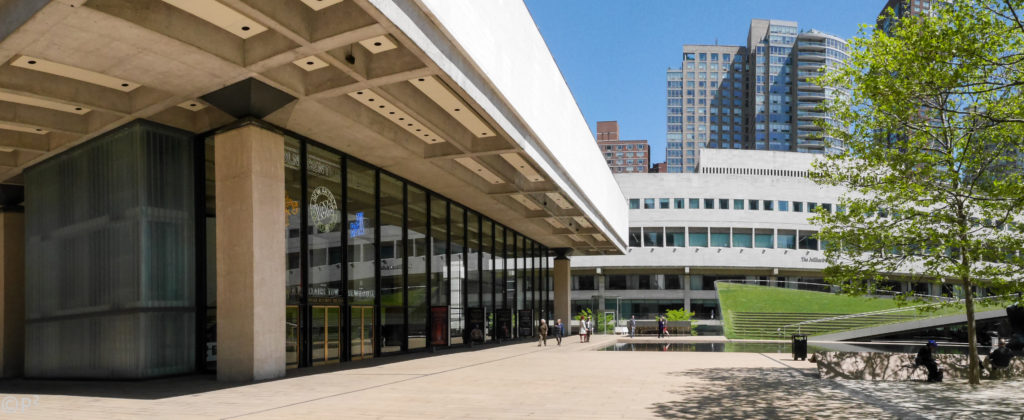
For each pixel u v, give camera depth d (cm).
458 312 3112
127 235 1655
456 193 2909
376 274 2353
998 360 1644
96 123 1705
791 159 8362
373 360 2195
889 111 1541
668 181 7250
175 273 1692
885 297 5194
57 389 1468
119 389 1409
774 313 4847
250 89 1501
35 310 1955
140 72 1401
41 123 1658
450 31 1468
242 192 1562
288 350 1848
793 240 7256
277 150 1638
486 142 2172
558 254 4997
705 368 1905
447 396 1251
